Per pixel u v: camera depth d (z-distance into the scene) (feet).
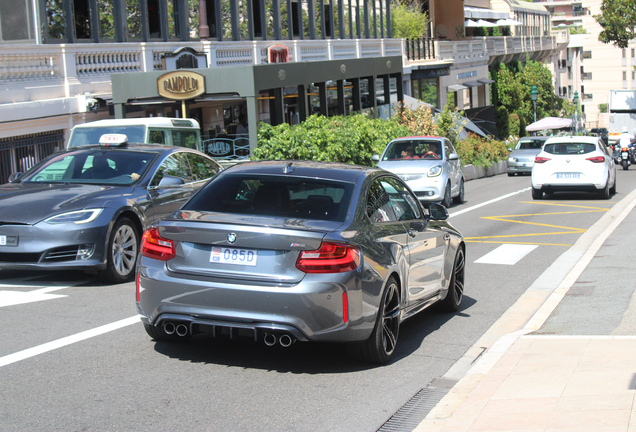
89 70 62.90
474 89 170.19
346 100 98.43
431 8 165.37
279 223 18.57
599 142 71.05
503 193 79.15
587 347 20.24
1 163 51.52
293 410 16.56
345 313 18.15
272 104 70.03
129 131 42.52
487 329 24.89
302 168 21.44
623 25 151.84
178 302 18.69
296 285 17.90
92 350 20.58
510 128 180.96
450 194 63.57
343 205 19.83
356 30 116.26
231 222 18.62
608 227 48.78
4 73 52.60
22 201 28.96
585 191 69.87
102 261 28.78
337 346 21.80
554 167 69.21
